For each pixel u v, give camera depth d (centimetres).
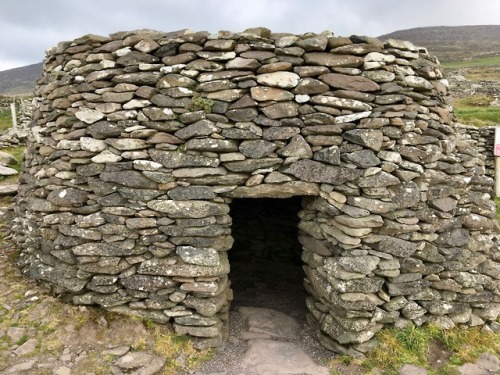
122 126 406
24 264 496
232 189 409
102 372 356
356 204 398
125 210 408
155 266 409
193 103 402
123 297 416
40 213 448
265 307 539
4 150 1127
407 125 413
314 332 450
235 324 473
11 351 366
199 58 402
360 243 405
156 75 402
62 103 434
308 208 446
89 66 416
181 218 407
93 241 418
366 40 402
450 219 435
